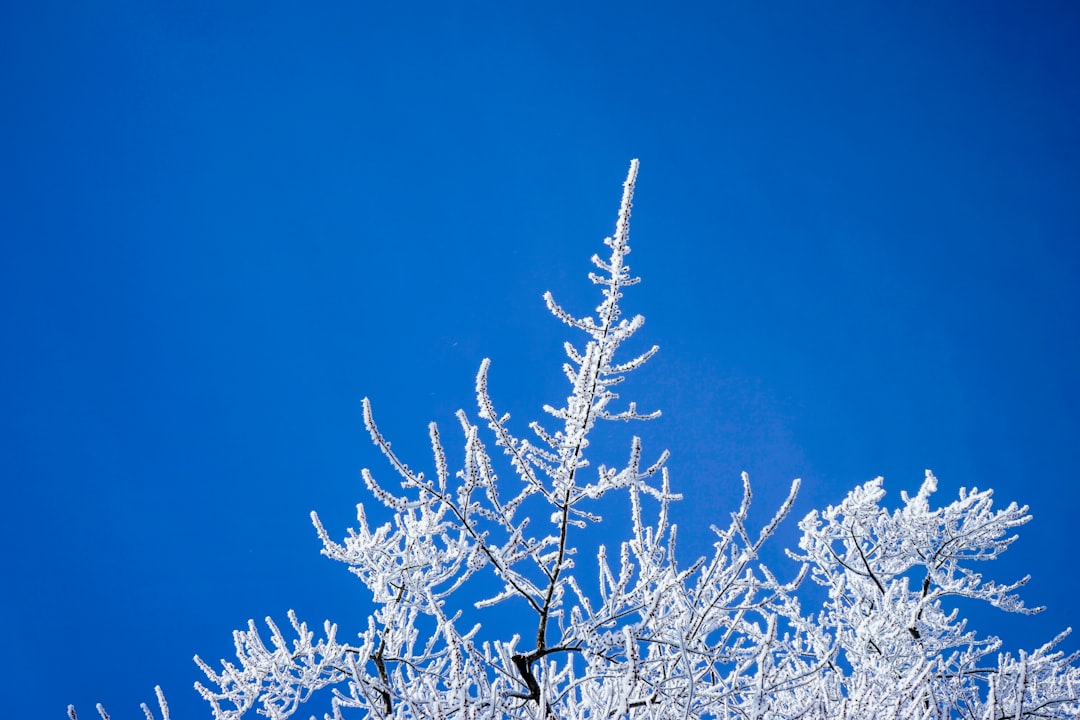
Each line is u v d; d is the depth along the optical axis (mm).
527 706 5020
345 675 5887
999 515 8047
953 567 8312
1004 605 8023
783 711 5754
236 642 5816
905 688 5285
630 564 5375
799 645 6871
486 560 5043
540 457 4879
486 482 4961
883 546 8258
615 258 4238
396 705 5430
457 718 4629
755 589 5656
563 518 5000
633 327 4379
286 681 5707
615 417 4660
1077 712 6461
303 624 5883
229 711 5734
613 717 5039
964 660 7344
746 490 5621
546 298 4430
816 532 8164
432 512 5160
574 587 5336
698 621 5469
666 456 5023
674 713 5086
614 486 4859
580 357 4586
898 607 7316
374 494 4785
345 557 5312
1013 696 6625
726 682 5637
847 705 5266
